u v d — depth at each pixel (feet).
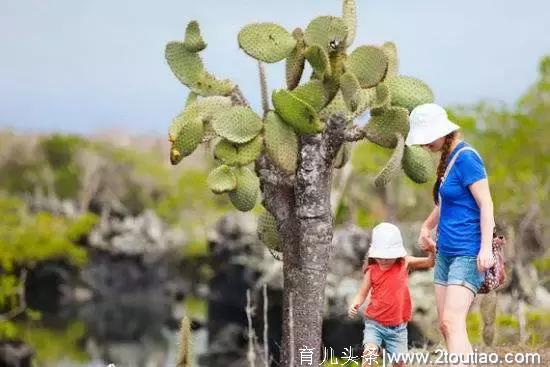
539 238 111.14
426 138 31.17
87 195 313.94
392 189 152.97
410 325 68.95
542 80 162.71
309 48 32.37
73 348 156.04
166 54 34.91
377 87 32.42
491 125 159.43
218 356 134.00
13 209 246.68
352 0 34.35
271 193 33.30
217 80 34.76
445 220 30.91
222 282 192.54
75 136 342.85
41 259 216.33
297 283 32.71
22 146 341.62
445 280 31.58
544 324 57.16
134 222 257.96
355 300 37.01
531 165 154.92
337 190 147.13
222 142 33.35
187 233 265.95
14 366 123.34
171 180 340.18
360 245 112.78
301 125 31.94
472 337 49.80
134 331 182.91
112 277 240.73
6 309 173.68
